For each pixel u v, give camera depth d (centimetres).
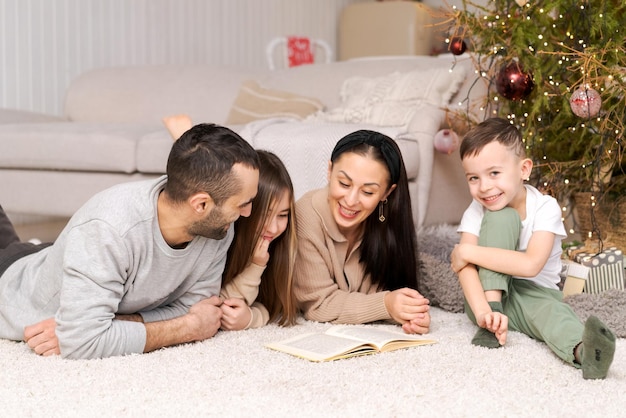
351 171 180
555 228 177
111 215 153
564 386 139
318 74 361
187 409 125
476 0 441
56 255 161
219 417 121
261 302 193
